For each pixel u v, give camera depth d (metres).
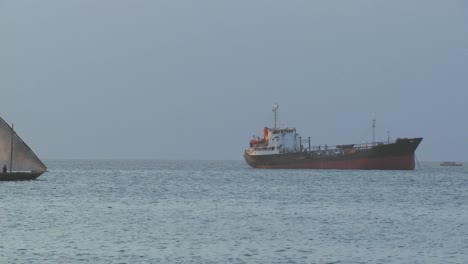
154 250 86.31
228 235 98.62
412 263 80.31
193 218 119.25
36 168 196.88
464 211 135.50
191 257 82.19
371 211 134.25
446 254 85.56
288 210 134.75
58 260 79.69
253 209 136.25
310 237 97.50
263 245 90.44
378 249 88.56
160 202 151.38
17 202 146.00
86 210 131.75
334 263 79.88
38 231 100.62
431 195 178.88
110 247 88.00
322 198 165.75
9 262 78.38
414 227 109.25
